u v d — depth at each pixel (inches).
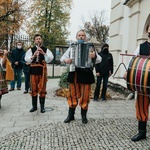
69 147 150.5
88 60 193.3
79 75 200.1
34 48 232.2
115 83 413.4
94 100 308.2
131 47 373.1
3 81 244.2
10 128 191.2
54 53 761.0
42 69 233.6
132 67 152.9
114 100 319.3
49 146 152.0
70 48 199.3
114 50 453.4
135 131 183.2
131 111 255.6
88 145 153.9
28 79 365.1
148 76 142.9
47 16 1268.5
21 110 251.1
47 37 1237.7
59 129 185.9
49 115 231.1
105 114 240.1
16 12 749.3
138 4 352.2
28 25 807.7
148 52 159.2
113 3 471.2
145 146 153.3
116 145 154.3
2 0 702.5
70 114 207.3
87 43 192.5
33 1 813.9
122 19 429.7
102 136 171.0
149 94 145.2
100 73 304.2
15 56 396.2
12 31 745.0
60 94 343.0
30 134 174.9
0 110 251.0
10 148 149.2
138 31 353.7
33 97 242.5
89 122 205.8
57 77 721.6
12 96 338.3
